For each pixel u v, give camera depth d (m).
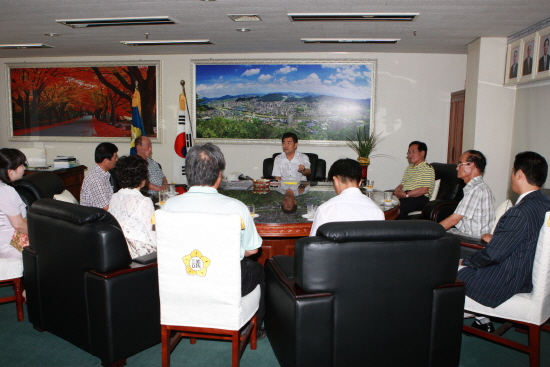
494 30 4.36
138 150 4.04
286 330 1.82
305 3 3.52
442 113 5.95
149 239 2.32
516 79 4.45
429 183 4.23
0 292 3.08
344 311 1.70
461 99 5.46
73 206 2.08
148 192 3.93
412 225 1.68
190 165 1.90
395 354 1.77
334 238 1.62
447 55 5.84
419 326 1.76
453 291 1.77
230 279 1.78
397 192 4.40
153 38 5.01
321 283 1.67
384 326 1.74
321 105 6.07
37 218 2.23
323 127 6.10
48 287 2.25
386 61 5.91
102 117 6.51
